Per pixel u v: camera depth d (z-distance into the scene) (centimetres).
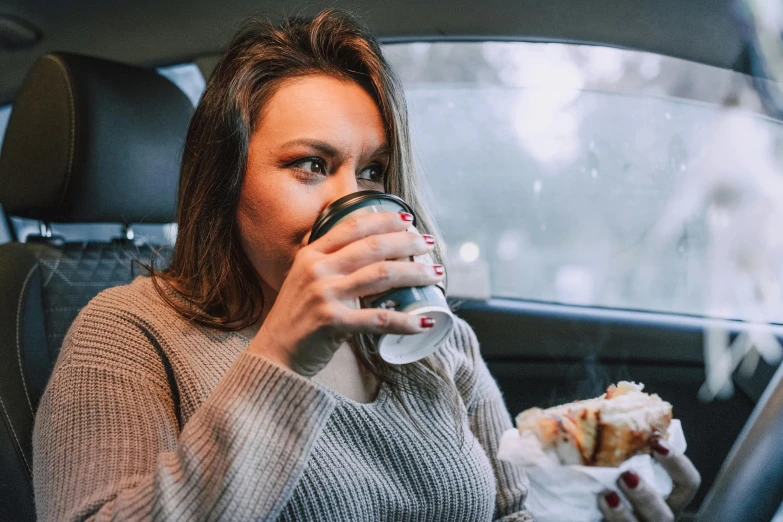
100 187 141
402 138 102
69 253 145
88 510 78
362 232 75
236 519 72
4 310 129
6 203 141
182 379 94
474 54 172
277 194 93
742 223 161
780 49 145
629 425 78
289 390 75
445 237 216
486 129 206
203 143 101
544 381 176
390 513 97
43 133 137
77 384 92
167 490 73
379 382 103
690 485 81
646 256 185
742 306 167
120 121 143
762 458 97
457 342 125
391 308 75
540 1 153
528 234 210
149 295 105
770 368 159
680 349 169
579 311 179
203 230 102
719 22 147
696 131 174
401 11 159
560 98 184
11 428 117
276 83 94
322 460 92
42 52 167
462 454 103
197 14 162
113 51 169
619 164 193
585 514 80
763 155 155
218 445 73
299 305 73
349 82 97
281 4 161
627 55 160
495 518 115
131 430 88
